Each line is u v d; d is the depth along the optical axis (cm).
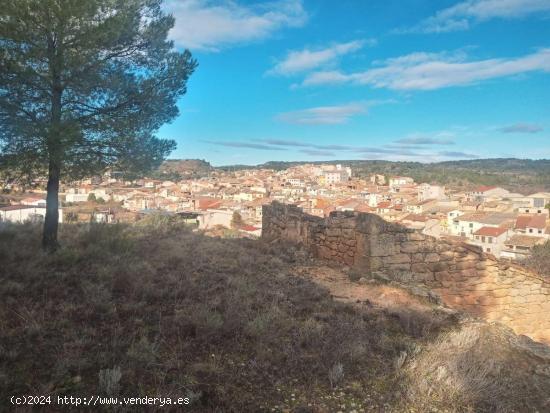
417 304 718
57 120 870
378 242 912
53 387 357
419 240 942
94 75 913
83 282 643
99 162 975
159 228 1323
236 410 356
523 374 480
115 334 467
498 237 5391
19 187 987
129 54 1034
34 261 754
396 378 434
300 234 1228
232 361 446
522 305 978
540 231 5572
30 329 457
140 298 615
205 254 947
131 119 995
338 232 1053
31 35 830
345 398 393
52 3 791
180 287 668
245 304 611
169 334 495
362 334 540
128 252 883
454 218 7181
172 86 1072
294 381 418
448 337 559
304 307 646
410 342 534
